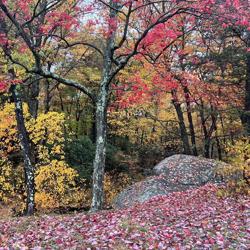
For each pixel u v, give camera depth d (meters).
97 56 23.77
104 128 12.48
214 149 33.28
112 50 12.33
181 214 10.57
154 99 18.75
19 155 19.77
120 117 25.59
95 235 8.88
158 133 28.00
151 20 13.40
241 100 20.52
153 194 16.38
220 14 10.59
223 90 20.39
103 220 10.41
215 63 19.55
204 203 11.83
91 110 29.08
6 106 15.44
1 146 16.31
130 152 26.88
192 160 19.66
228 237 8.34
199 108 21.98
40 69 11.75
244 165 12.55
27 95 17.50
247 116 19.78
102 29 13.38
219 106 21.00
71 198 18.97
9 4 11.48
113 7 11.94
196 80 18.42
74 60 19.98
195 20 13.55
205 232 8.72
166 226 9.34
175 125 28.58
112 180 22.95
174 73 17.62
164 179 17.91
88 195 20.73
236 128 23.39
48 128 15.83
